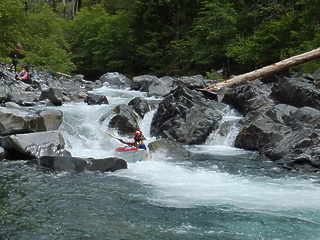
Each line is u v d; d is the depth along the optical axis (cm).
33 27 2556
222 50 2438
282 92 1186
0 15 1869
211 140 1091
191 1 3069
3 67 1903
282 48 2012
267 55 2048
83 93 1705
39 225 442
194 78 1700
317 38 1656
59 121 994
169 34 3219
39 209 498
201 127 1098
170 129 1106
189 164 819
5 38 2008
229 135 1088
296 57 1509
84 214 485
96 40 3344
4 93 1337
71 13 4966
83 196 563
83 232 425
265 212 500
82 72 3556
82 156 870
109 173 716
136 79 2062
